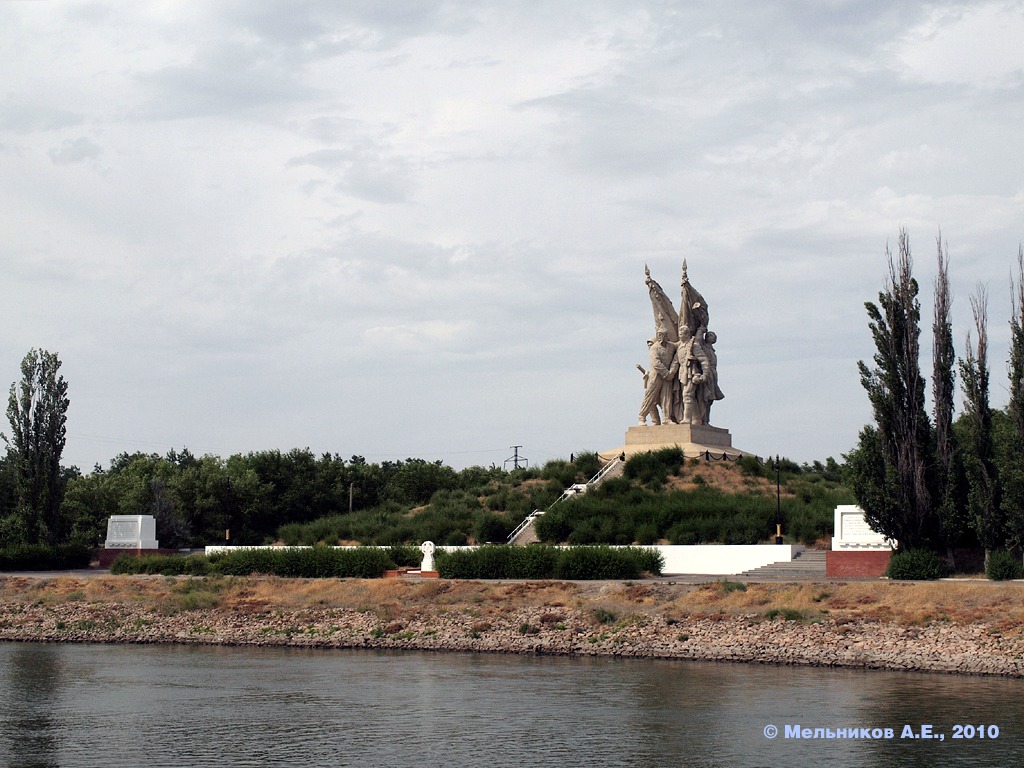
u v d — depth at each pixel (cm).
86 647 5897
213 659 5366
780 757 3438
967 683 4425
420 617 5931
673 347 8956
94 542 9750
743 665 4928
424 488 11794
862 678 4566
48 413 8838
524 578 6456
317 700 4300
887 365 5916
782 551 6469
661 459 8456
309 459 11906
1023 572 5550
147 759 3509
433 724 3881
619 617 5588
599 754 3488
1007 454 5719
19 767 3434
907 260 6025
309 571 6969
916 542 5862
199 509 10744
